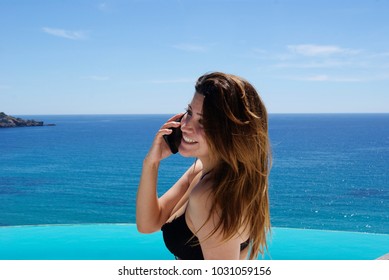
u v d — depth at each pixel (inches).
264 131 69.7
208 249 67.7
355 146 2102.6
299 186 952.3
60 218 652.1
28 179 1091.3
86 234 380.5
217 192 65.8
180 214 78.3
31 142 2399.1
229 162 65.6
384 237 373.4
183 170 1238.3
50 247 344.5
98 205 754.8
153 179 83.1
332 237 371.2
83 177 1129.4
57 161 1509.6
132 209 719.1
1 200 805.2
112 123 6476.4
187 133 69.7
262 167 70.0
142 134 3221.0
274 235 374.9
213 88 66.0
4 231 391.2
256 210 70.2
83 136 2965.1
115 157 1633.9
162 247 343.3
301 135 3051.2
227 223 65.3
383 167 1288.1
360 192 856.9
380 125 5167.3
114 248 341.4
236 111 65.5
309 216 642.2
